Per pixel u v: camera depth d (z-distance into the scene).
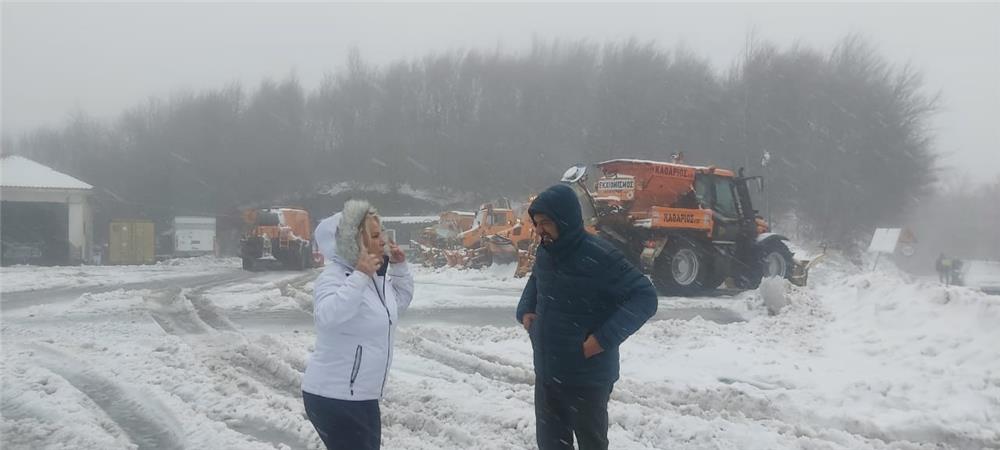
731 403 6.82
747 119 47.38
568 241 3.97
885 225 45.41
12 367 7.85
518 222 23.88
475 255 25.52
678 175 18.08
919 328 9.24
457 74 61.66
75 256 42.47
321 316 3.52
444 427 5.83
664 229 17.30
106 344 9.53
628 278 3.93
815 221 44.59
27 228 41.84
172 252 58.00
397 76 63.97
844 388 7.19
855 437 5.86
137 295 15.92
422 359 8.62
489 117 59.78
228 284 20.81
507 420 5.97
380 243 3.72
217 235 61.50
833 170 44.94
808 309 11.60
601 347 3.82
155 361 8.32
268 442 5.60
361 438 3.61
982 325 8.46
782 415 6.52
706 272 18.11
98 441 5.46
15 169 42.59
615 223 17.44
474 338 10.35
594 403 3.97
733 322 12.34
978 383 7.04
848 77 46.06
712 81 51.22
